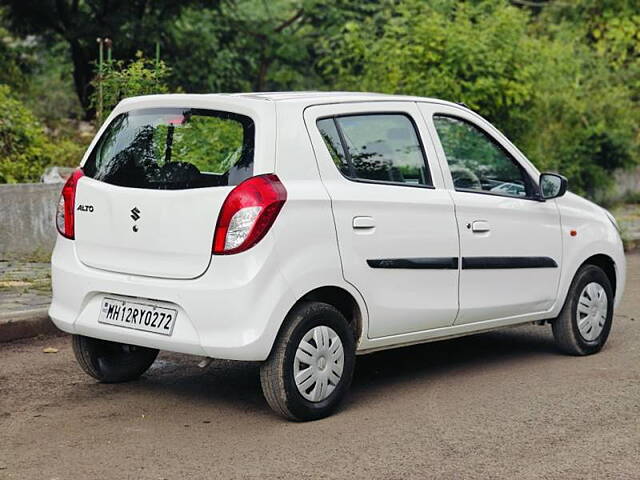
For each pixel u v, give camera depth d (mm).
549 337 9203
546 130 19094
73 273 6785
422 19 17406
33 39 27047
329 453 5934
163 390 7285
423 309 7070
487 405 6953
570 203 8297
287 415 6441
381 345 6945
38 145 13562
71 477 5551
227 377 7664
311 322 6410
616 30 22641
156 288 6375
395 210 6875
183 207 6355
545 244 7980
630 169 20469
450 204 7246
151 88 12828
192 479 5516
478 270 7441
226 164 6395
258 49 28812
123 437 6223
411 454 5922
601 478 5562
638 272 13156
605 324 8547
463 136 7602
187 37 26359
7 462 5785
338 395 6625
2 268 11078
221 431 6336
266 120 6402
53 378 7594
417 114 7301
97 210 6715
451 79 16516
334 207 6523
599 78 21016
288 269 6266
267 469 5668
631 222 17703
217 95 6727
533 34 22500
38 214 11734
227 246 6191
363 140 6891
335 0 28750
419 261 7012
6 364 7988
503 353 8555
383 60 17281
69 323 6793
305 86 29969
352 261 6586
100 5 25328
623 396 7195
